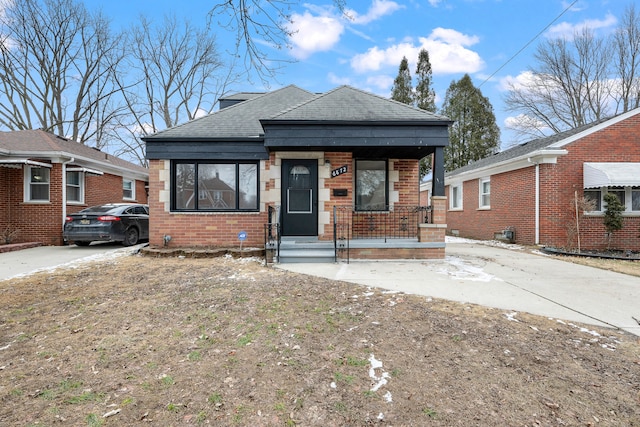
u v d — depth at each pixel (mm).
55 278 6352
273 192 8609
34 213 11719
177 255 8453
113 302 4844
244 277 6234
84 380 2807
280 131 7766
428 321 3934
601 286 5613
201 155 8969
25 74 22188
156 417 2328
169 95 26609
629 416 2314
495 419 2279
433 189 8148
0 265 7773
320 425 2244
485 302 4641
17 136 12656
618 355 3150
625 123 10781
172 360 3127
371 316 4105
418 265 7359
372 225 9203
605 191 10758
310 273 6512
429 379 2756
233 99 13188
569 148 10750
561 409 2383
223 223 9117
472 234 15594
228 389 2654
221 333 3699
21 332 3812
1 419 2309
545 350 3230
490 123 26516
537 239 10977
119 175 15383
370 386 2664
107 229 10414
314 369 2922
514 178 12281
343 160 8539
